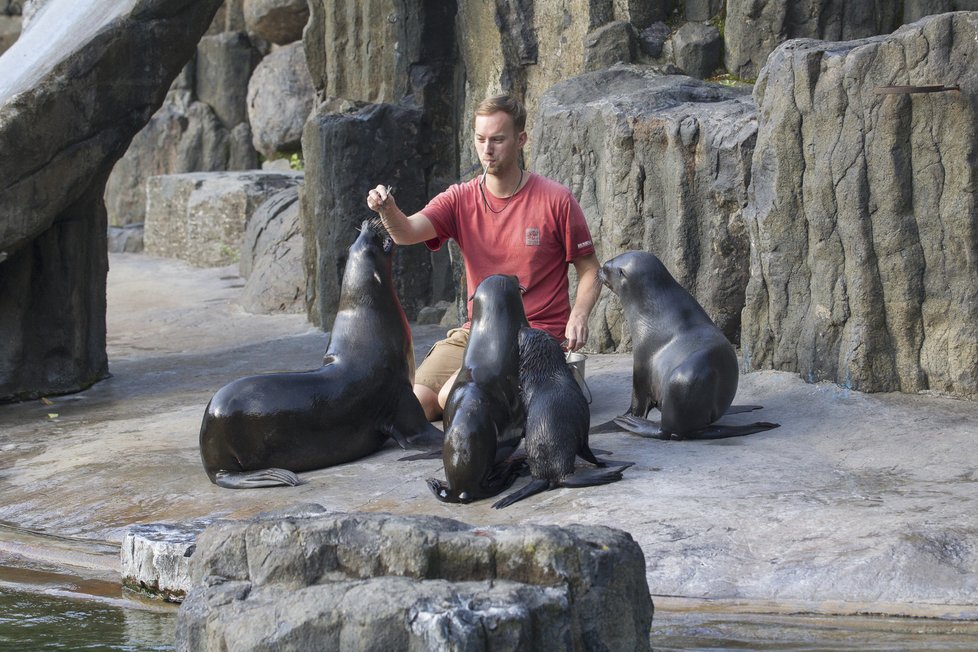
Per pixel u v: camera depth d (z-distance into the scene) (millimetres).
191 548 8227
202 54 41125
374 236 11430
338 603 5695
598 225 15750
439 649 5355
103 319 17953
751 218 13016
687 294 11320
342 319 11250
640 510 8570
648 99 15703
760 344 13133
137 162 41469
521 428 9867
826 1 18500
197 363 19094
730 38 19016
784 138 12492
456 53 23109
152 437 13039
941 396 11906
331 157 21328
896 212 11836
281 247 25844
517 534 6035
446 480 9789
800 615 6980
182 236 35250
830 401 11922
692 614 7070
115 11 16375
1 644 7211
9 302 16516
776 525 8078
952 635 6555
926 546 7465
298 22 38406
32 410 15836
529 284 11508
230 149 40844
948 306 11781
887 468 9523
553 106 16547
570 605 5766
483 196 11531
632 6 19266
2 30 44406
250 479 10414
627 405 12406
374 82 24938
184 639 6211
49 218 15930
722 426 10914
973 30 11352
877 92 11648
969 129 11406
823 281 12375
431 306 22531
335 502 9672
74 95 15664
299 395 10625
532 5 20234
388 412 11180
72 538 9883
